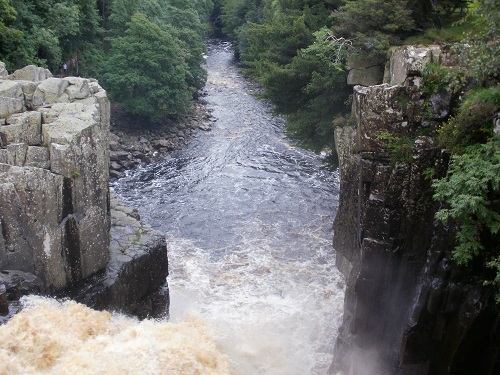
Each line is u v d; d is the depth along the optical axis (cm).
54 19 3862
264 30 2994
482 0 1286
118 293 1448
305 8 2814
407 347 1397
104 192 1419
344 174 1856
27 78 1571
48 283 1324
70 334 1195
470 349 1320
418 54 1505
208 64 6756
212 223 2870
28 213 1288
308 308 2131
